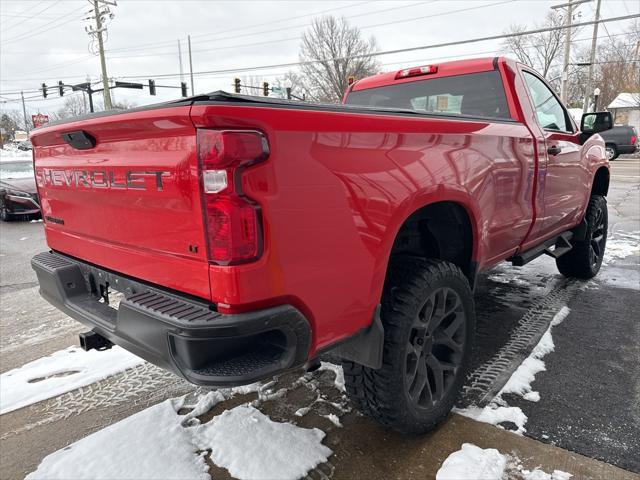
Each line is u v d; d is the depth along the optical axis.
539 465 2.14
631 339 3.48
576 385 2.84
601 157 4.80
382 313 2.13
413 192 2.05
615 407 2.61
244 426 2.47
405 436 2.38
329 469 2.15
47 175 2.61
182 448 2.31
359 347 2.03
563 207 3.88
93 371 3.20
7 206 10.23
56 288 2.47
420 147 2.13
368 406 2.22
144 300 1.80
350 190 1.78
